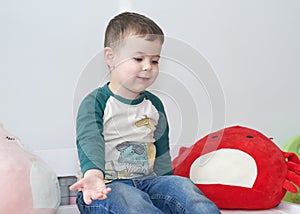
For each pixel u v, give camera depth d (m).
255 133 1.39
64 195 1.42
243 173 1.26
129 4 1.58
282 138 1.70
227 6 1.66
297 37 1.72
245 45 1.68
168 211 1.08
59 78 1.52
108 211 1.00
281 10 1.71
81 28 1.54
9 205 0.99
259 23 1.69
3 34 1.48
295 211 1.28
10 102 1.49
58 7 1.52
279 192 1.28
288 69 1.71
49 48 1.51
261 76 1.69
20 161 1.06
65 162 1.45
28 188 1.03
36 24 1.51
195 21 1.63
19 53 1.49
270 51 1.70
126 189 1.04
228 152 1.30
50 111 1.51
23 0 1.50
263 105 1.69
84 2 1.54
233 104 1.66
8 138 1.13
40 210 1.05
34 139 1.50
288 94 1.71
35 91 1.50
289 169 1.35
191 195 1.06
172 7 1.62
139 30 1.05
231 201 1.26
